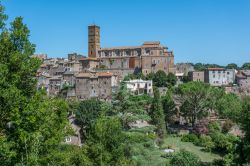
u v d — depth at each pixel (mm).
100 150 43156
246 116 49531
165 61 192250
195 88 105500
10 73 24875
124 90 62844
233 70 182375
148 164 45156
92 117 87750
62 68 193875
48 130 27188
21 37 25953
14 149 23859
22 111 24094
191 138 97750
